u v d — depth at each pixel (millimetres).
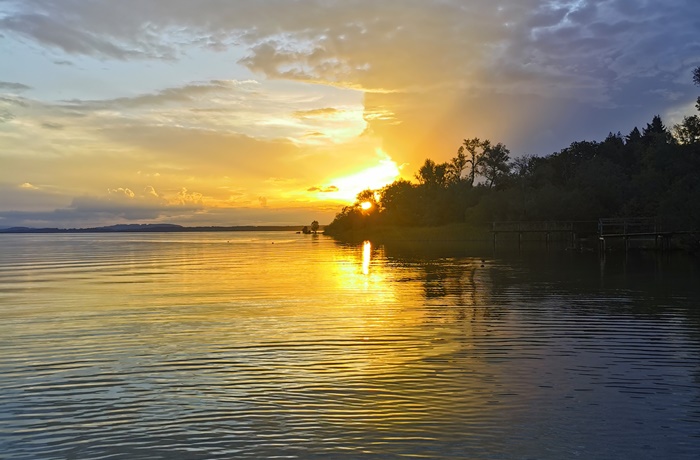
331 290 35031
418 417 13031
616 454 11195
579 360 17484
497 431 12227
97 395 14750
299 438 12023
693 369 16453
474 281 39281
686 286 34156
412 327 22656
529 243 95062
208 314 26250
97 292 35594
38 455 11422
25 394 14859
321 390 14930
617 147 135875
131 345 20047
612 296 30438
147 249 113125
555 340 20109
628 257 59625
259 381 15734
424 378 15836
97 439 12117
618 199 98688
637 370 16406
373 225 155750
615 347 19031
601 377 15789
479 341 20078
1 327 23516
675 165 68312
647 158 89250
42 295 34250
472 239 118125
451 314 25547
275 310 27188
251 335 21453
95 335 21781
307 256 75688
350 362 17500
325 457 11180
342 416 13141
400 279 41531
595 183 100688
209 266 58438
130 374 16516
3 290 37125
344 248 99938
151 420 13062
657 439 11820
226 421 12945
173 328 22969
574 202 97688
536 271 45906
